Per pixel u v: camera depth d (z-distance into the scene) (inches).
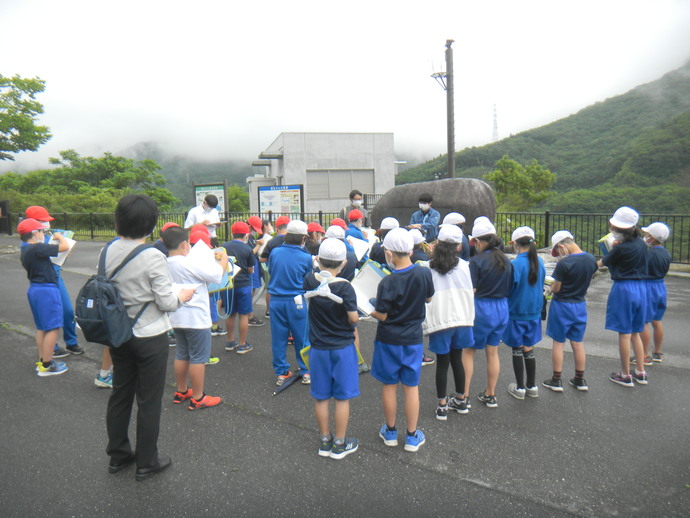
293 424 159.9
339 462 136.4
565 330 180.7
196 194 665.6
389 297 135.7
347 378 137.0
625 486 124.1
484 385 193.5
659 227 198.1
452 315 155.2
